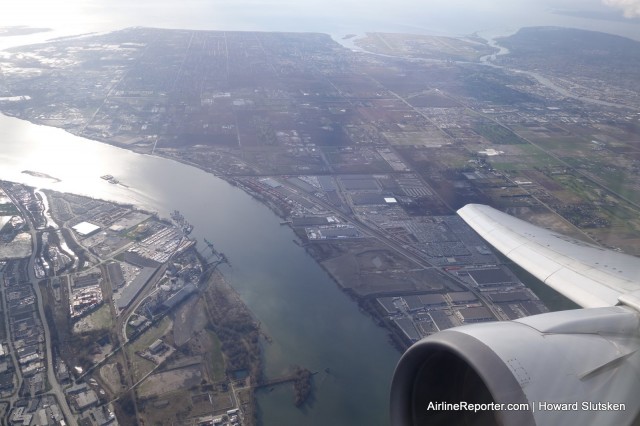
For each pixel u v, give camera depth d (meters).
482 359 6.22
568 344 6.82
